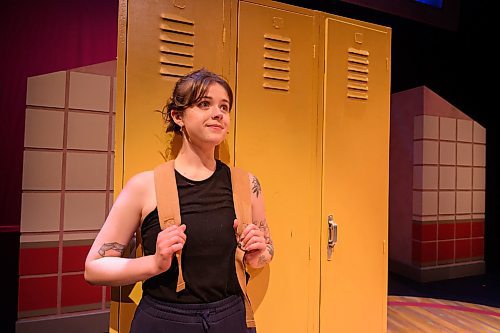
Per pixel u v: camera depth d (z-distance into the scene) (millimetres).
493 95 4129
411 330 2619
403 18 3637
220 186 1070
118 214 1024
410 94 4051
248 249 1033
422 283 3865
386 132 1789
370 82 1740
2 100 2455
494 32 3895
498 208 4336
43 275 2516
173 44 1342
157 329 959
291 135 1548
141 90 1300
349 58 1680
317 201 1606
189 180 1037
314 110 1598
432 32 3811
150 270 918
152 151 1316
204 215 996
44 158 2514
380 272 1769
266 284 1496
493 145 4270
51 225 2533
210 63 1396
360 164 1714
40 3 2516
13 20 2455
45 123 2516
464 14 3850
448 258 4066
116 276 943
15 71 2465
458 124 4090
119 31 1271
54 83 2539
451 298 3373
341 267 1662
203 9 1383
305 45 1574
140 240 1198
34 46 2502
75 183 2590
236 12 1440
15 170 2510
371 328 1737
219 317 973
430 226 3963
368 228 1734
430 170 3945
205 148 1075
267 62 1497
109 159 2684
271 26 1505
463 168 4137
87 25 2637
